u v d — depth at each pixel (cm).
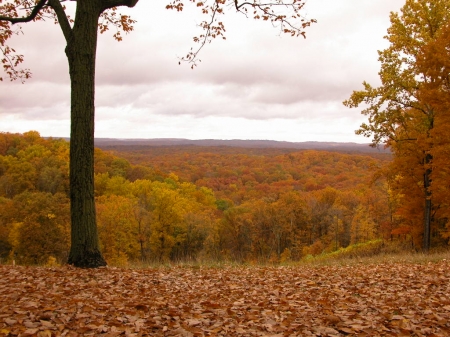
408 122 1797
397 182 1866
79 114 761
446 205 1792
